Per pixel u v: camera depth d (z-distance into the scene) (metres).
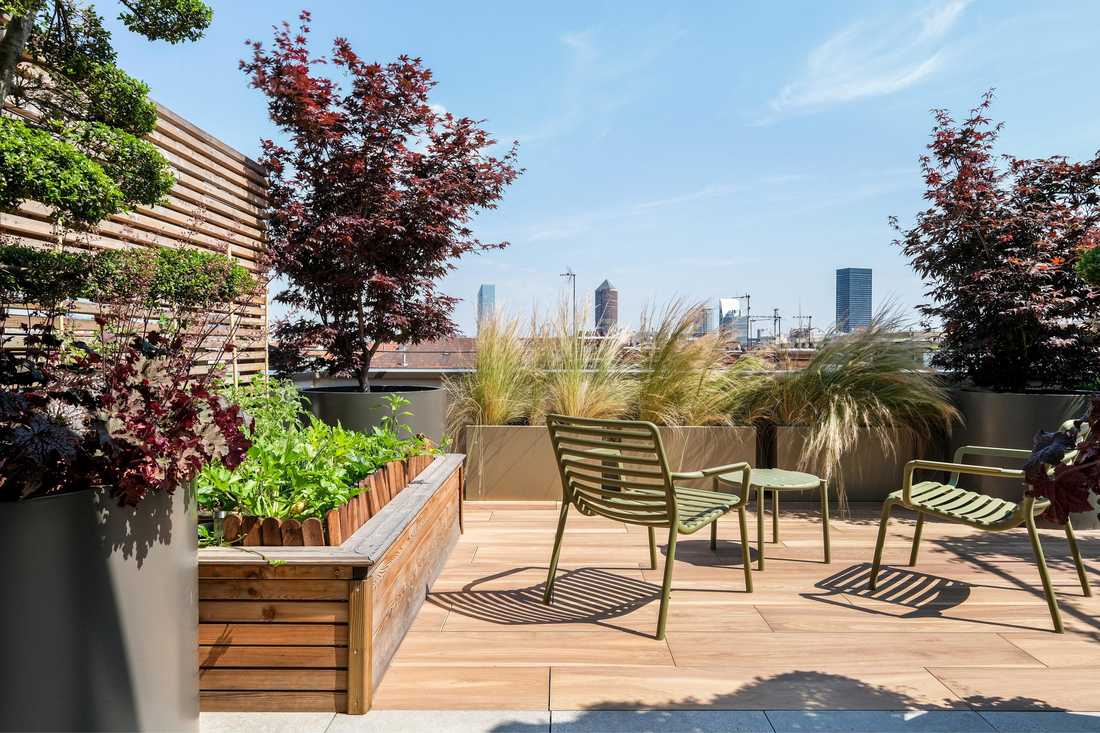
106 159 1.77
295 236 4.93
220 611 1.84
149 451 1.28
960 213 4.39
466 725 1.79
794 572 3.18
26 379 1.33
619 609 2.70
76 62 1.86
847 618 2.61
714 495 2.95
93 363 1.43
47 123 1.83
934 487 3.10
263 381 3.96
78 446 1.23
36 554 1.16
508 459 4.77
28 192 1.41
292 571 1.84
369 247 4.93
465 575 3.12
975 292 4.38
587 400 4.84
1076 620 2.58
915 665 2.19
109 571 1.26
